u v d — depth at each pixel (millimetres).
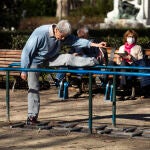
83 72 9102
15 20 27688
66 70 9195
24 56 9484
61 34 9375
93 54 12898
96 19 38969
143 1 27781
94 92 13641
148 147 8414
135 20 27656
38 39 9430
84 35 12836
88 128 9523
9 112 10633
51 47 9516
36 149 8367
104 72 8945
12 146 8539
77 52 12906
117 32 24578
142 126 9859
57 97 13125
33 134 9289
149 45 15375
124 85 12641
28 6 44344
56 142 8758
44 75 14266
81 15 44031
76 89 13742
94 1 48469
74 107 11836
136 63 12602
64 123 10039
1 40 19703
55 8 46500
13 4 26969
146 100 12664
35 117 9789
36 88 9719
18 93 13773
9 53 14508
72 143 8688
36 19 39875
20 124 9828
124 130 9305
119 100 12648
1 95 13508
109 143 8672
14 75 13945
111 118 10617
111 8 44188
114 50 13008
